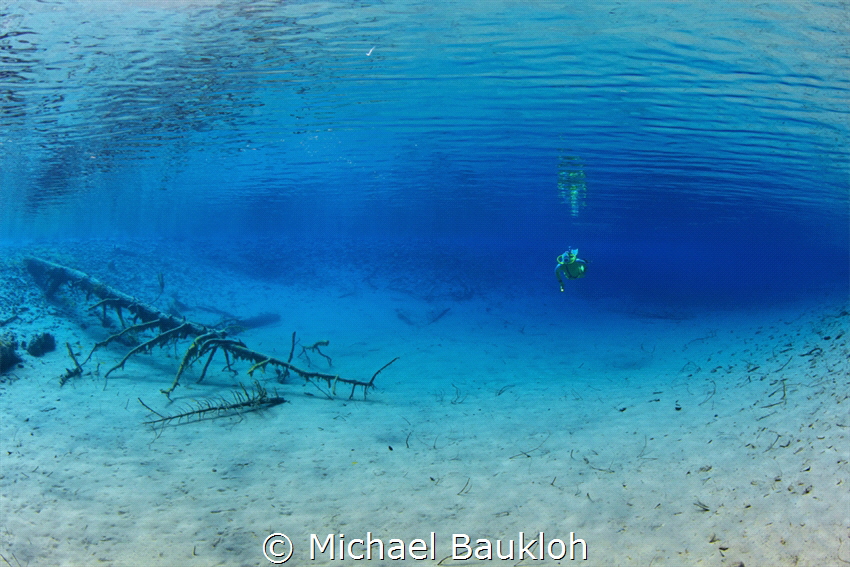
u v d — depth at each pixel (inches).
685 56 291.9
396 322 786.8
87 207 1290.6
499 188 1042.1
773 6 229.9
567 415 322.7
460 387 433.4
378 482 227.8
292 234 3499.0
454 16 255.6
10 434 256.1
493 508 197.8
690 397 313.9
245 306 802.8
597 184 879.1
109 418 294.5
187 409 324.2
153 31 274.5
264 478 231.5
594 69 323.0
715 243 3191.4
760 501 165.0
